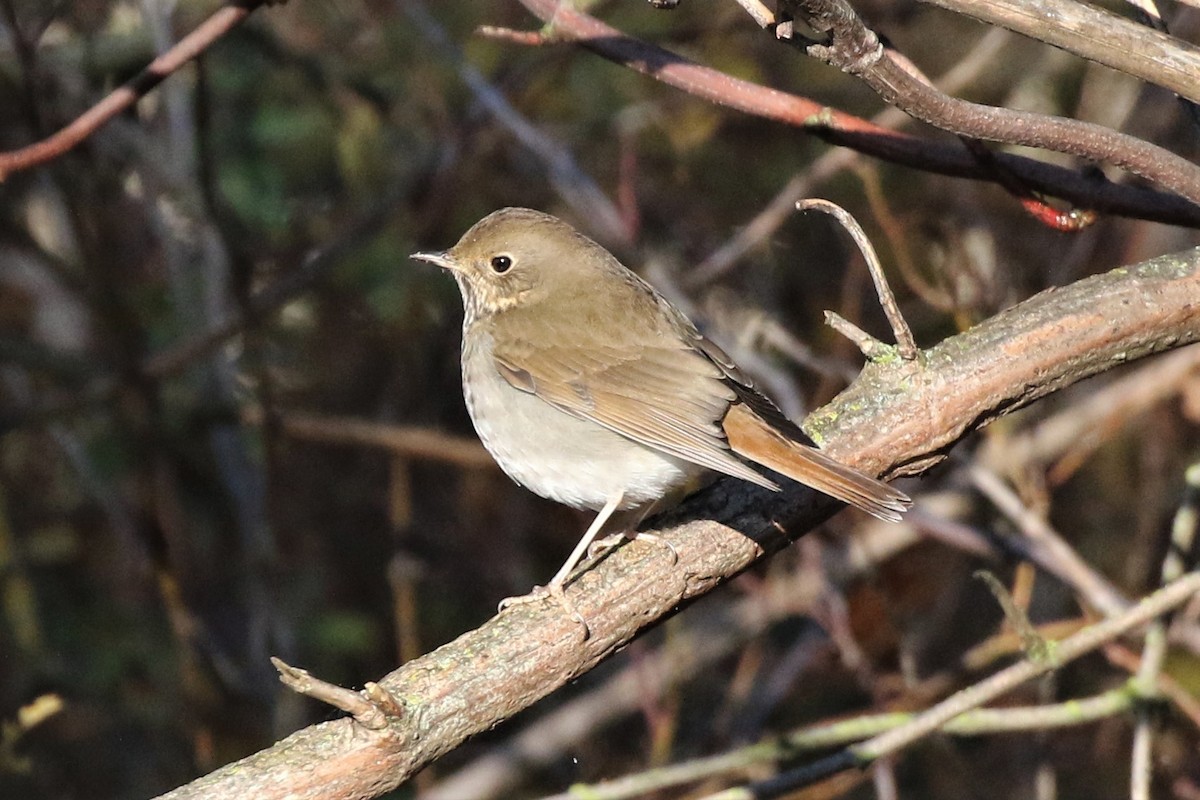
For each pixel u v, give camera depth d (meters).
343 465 13.73
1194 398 11.19
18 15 11.90
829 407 7.06
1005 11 5.83
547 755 11.90
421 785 12.07
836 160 11.43
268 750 5.69
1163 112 12.05
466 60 12.41
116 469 12.80
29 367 12.36
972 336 6.98
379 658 13.23
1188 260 7.06
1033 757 12.19
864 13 12.31
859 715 10.86
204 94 10.76
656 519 6.77
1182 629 11.27
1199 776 11.33
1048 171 7.50
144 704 12.89
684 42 12.46
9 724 9.36
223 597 13.65
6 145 12.27
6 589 12.62
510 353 8.07
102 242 12.05
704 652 12.00
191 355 11.98
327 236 13.38
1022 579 10.46
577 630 6.20
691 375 7.70
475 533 13.34
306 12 13.26
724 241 12.90
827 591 11.30
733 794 7.95
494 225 8.47
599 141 13.21
